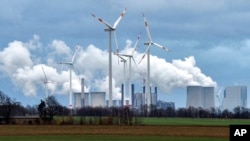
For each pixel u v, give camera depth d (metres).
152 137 127.38
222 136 129.62
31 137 126.06
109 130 149.62
